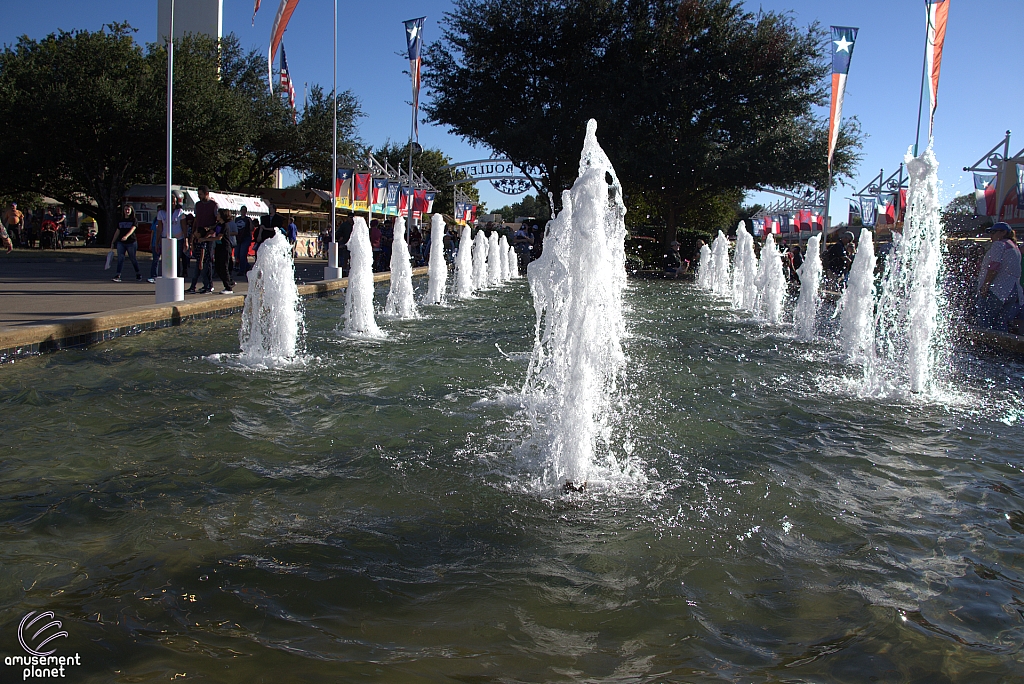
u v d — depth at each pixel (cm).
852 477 435
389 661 240
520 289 2045
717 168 3138
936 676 238
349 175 2192
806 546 337
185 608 267
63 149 3027
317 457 445
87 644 242
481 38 3381
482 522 356
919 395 671
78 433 476
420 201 3103
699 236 4212
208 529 336
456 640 254
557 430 432
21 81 2959
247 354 785
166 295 1074
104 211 3234
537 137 3169
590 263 420
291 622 261
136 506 359
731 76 3303
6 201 4084
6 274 1555
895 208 2566
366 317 1027
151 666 231
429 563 312
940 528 361
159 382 636
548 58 3419
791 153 3172
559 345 462
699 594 290
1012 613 279
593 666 241
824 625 268
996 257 974
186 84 3169
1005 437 532
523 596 286
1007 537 352
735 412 591
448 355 833
